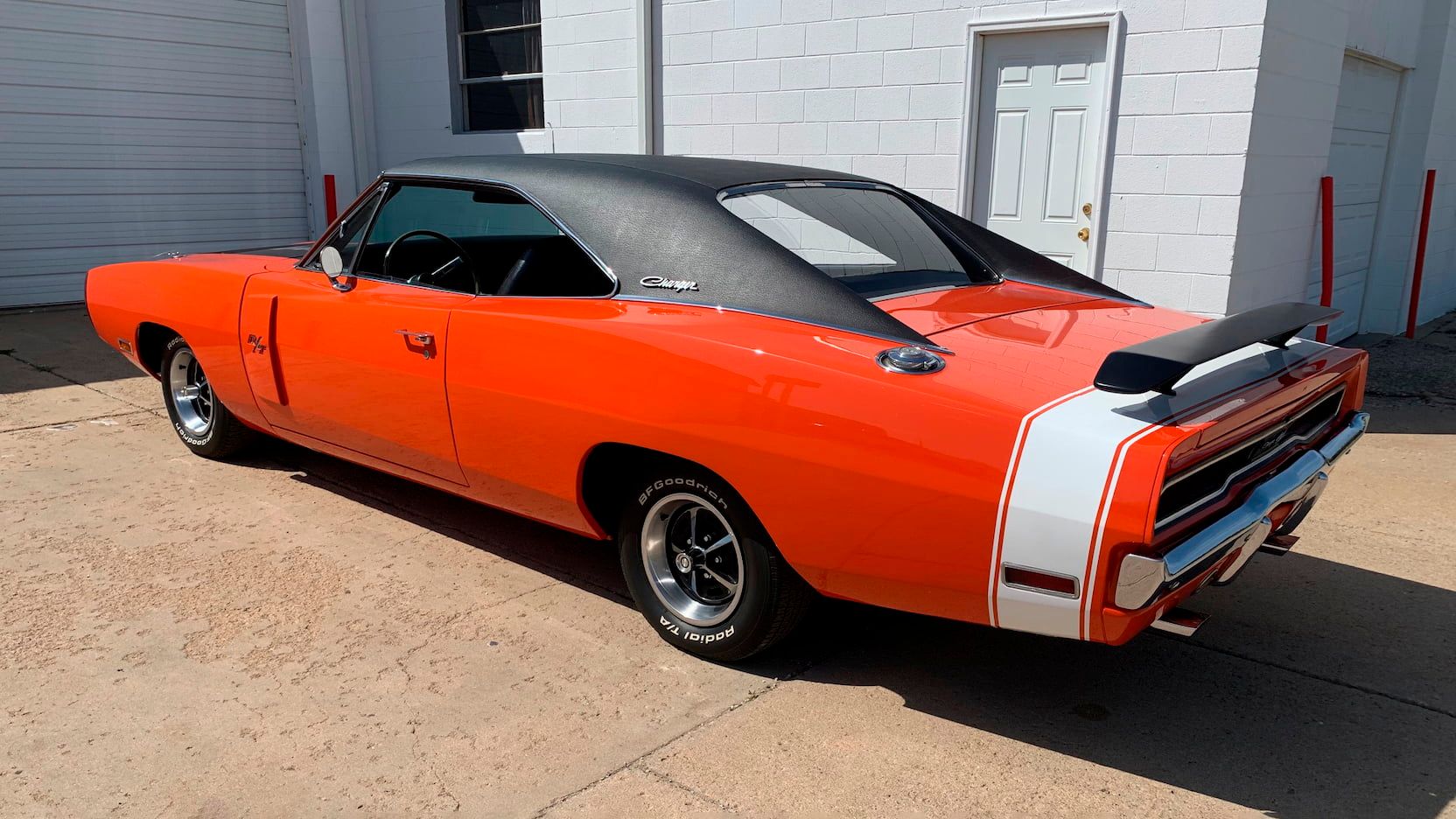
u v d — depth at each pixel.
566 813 2.42
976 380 2.53
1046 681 3.09
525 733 2.75
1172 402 2.42
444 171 3.74
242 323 4.28
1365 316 9.31
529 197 3.43
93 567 3.76
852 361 2.64
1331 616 3.54
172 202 10.00
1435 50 8.55
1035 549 2.30
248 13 10.24
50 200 9.20
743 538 2.90
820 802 2.47
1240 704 2.96
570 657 3.17
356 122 10.95
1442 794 2.54
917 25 6.77
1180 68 5.86
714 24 7.79
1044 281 3.79
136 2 9.43
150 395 6.30
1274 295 6.64
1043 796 2.51
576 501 3.21
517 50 9.55
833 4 7.13
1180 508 2.33
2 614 3.38
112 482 4.71
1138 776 2.60
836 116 7.28
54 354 7.42
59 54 9.03
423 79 10.43
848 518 2.59
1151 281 6.18
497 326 3.29
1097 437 2.27
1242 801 2.50
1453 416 6.33
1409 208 8.88
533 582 3.72
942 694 3.00
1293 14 5.94
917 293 3.31
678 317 3.00
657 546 3.20
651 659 3.17
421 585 3.66
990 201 6.78
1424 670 3.17
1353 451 5.58
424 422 3.59
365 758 2.63
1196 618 2.48
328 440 4.15
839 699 2.96
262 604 3.49
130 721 2.78
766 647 3.04
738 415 2.72
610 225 3.25
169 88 9.79
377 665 3.10
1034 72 6.43
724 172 3.44
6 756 2.61
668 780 2.55
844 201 3.58
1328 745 2.76
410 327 3.55
